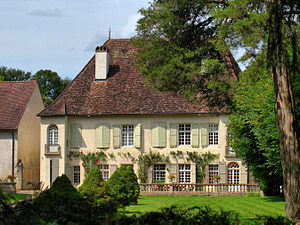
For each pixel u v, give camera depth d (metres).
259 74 21.81
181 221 7.56
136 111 37.81
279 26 16.17
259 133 25.27
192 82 22.95
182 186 35.12
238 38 20.52
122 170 24.06
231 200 29.80
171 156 37.78
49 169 38.31
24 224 6.78
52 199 7.62
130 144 38.50
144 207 23.70
